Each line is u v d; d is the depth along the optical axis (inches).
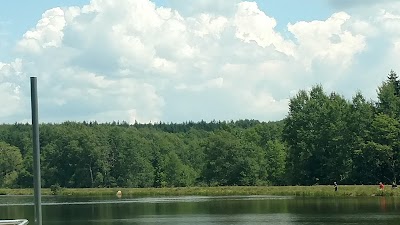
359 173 4510.3
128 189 5433.1
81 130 7219.5
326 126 4768.7
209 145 5846.5
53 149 6988.2
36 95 590.2
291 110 5054.1
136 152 7101.4
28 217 2450.8
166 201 3570.4
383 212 2132.1
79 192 5595.5
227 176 5743.1
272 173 5674.2
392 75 4901.6
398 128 4252.0
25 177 6924.2
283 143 5757.9
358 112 4603.8
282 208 2522.1
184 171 6663.4
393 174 4296.3
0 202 4126.5
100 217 2397.9
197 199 3683.6
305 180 4827.8
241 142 5856.3
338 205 2566.4
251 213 2317.9
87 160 6939.0
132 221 2156.7
